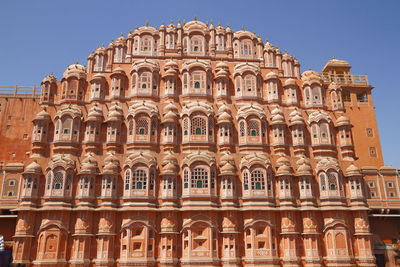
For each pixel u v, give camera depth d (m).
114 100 49.91
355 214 46.16
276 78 53.53
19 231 41.06
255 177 45.81
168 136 47.59
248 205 44.62
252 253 42.78
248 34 60.38
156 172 45.25
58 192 43.00
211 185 45.00
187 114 48.44
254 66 53.62
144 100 49.94
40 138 46.38
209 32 59.06
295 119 50.56
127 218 42.88
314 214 45.41
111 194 43.34
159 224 43.44
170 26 59.34
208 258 41.97
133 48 59.62
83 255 41.03
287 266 42.97
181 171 45.78
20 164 46.75
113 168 44.31
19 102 52.28
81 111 48.78
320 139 50.25
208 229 43.09
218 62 54.56
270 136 50.12
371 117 57.38
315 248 44.03
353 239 45.59
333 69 65.81
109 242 41.81
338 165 47.97
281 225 44.84
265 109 51.97
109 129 47.47
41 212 42.47
